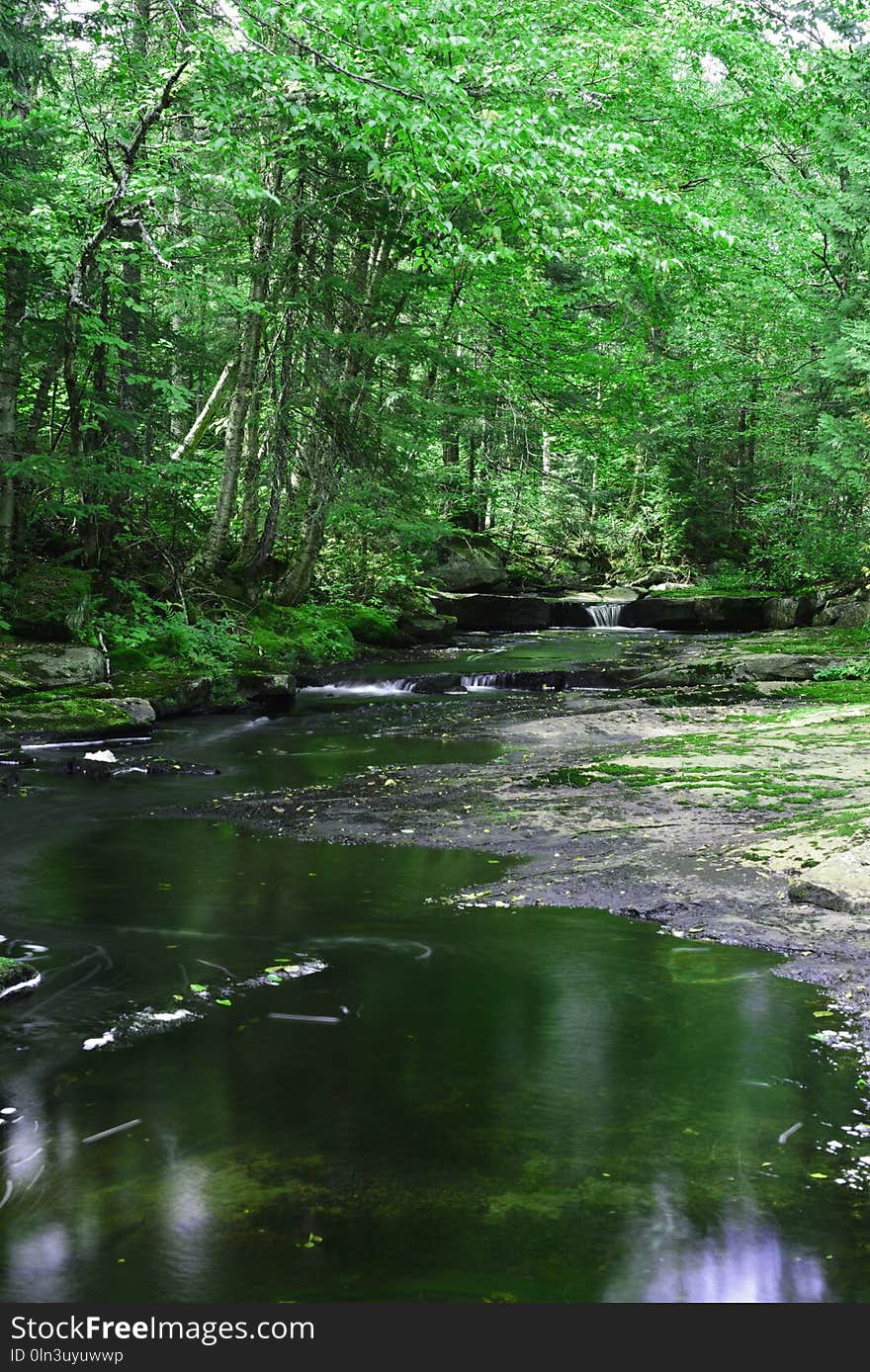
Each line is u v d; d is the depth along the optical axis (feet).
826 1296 8.51
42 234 42.47
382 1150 10.76
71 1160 10.55
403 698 52.47
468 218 55.31
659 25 60.34
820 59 72.54
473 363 72.08
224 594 60.49
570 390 68.39
